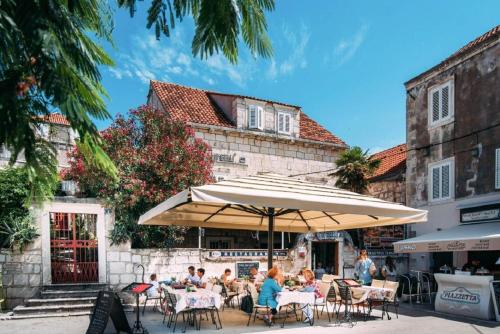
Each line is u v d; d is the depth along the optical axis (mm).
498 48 14648
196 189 6895
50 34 2736
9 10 2703
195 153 16031
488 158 14820
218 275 15766
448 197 16531
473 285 10875
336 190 9445
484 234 11688
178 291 9430
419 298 14039
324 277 12523
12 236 12141
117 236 13953
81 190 14992
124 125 16047
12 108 2715
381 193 21297
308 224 12875
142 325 9305
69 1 3078
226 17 2885
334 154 22391
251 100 20266
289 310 10812
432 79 17766
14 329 9625
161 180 15289
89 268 13500
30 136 2955
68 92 2828
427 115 17953
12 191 11930
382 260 18469
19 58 2711
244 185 8188
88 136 3033
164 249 14750
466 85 15961
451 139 16531
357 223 11289
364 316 10336
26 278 12438
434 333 8625
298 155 21359
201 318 9883
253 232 20297
